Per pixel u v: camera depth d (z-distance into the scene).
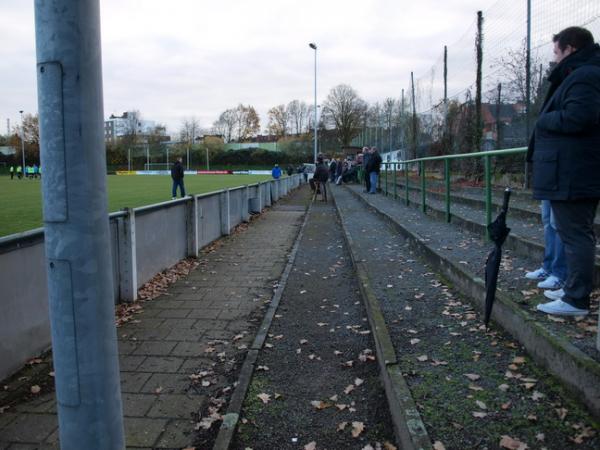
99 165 1.78
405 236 8.93
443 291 5.53
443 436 2.66
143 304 6.14
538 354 3.42
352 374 4.07
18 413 3.47
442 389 3.18
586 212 3.56
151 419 3.44
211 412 3.51
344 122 78.00
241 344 4.80
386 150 35.84
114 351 1.88
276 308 5.91
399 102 28.64
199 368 4.27
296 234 12.36
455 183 9.55
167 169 94.00
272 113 116.62
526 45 11.58
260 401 3.64
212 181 44.88
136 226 6.59
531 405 2.92
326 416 3.42
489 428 2.72
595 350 3.04
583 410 2.81
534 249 5.74
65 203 1.72
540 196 3.61
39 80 1.71
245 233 12.57
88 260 1.76
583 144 3.38
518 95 12.70
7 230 11.88
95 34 1.75
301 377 4.04
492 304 4.07
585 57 3.44
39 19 1.69
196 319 5.57
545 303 4.05
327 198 24.45
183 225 8.79
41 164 1.75
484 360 3.59
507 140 13.45
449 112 17.94
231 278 7.57
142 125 117.69
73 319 1.77
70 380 1.80
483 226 7.50
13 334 4.05
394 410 3.17
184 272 7.93
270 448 3.08
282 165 90.75
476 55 14.91
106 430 1.85
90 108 1.73
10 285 4.02
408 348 3.90
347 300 6.18
